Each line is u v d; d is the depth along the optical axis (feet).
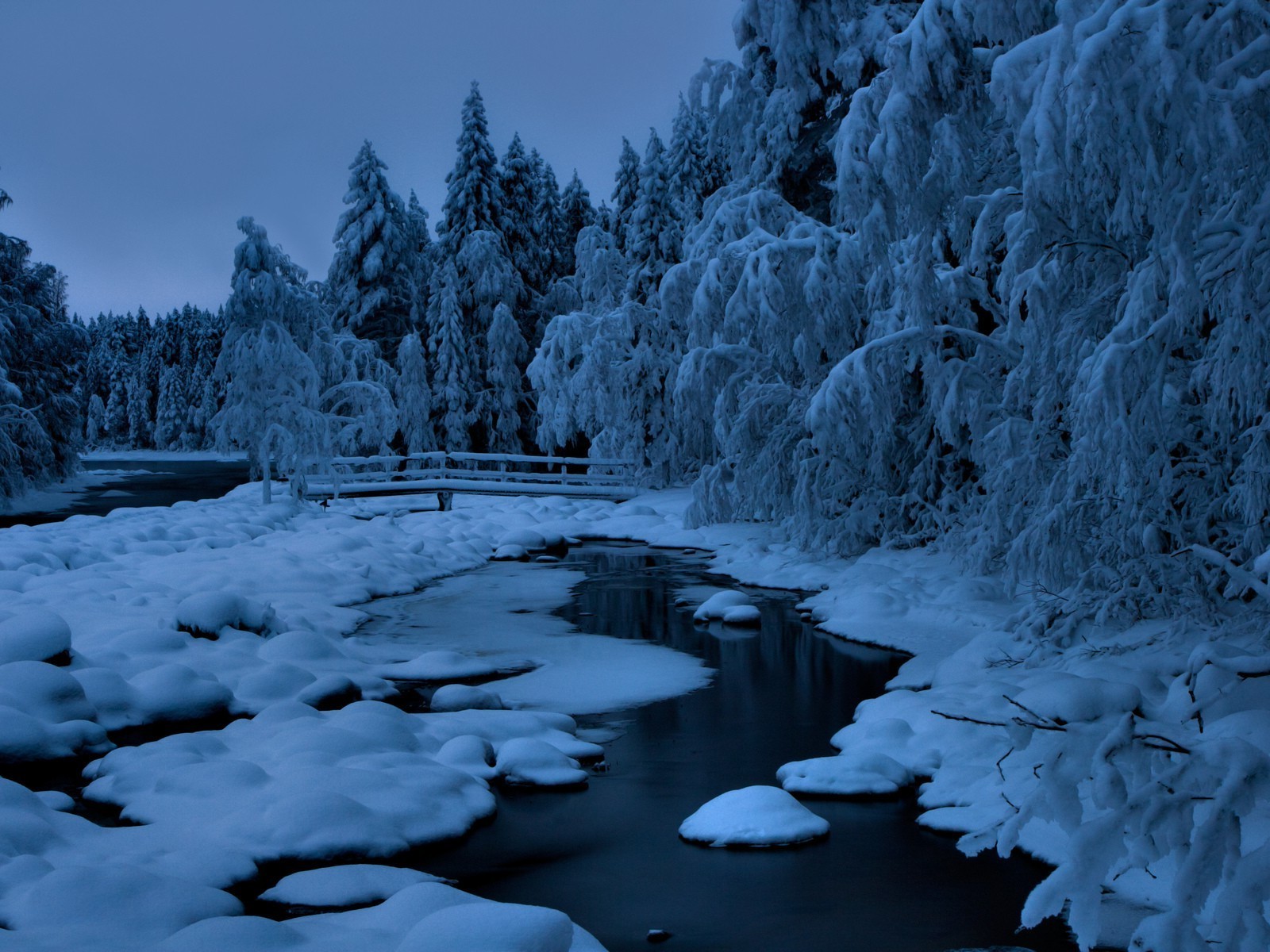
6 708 23.32
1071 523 30.78
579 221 145.18
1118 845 7.91
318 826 18.16
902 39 36.01
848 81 63.62
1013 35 33.14
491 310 116.67
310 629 36.99
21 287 120.47
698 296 57.72
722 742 25.53
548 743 24.59
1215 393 24.13
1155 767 9.01
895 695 27.45
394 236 124.98
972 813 19.61
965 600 39.68
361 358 112.68
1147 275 24.62
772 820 19.10
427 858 18.21
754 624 41.01
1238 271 22.21
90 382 337.93
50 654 27.25
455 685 28.53
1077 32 21.29
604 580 54.34
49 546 49.75
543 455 119.75
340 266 124.26
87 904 14.24
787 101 68.74
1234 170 21.09
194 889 14.98
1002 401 41.73
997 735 22.71
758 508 58.18
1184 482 29.22
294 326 83.92
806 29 66.49
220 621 33.40
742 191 70.44
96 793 20.42
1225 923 7.18
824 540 52.60
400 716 25.09
